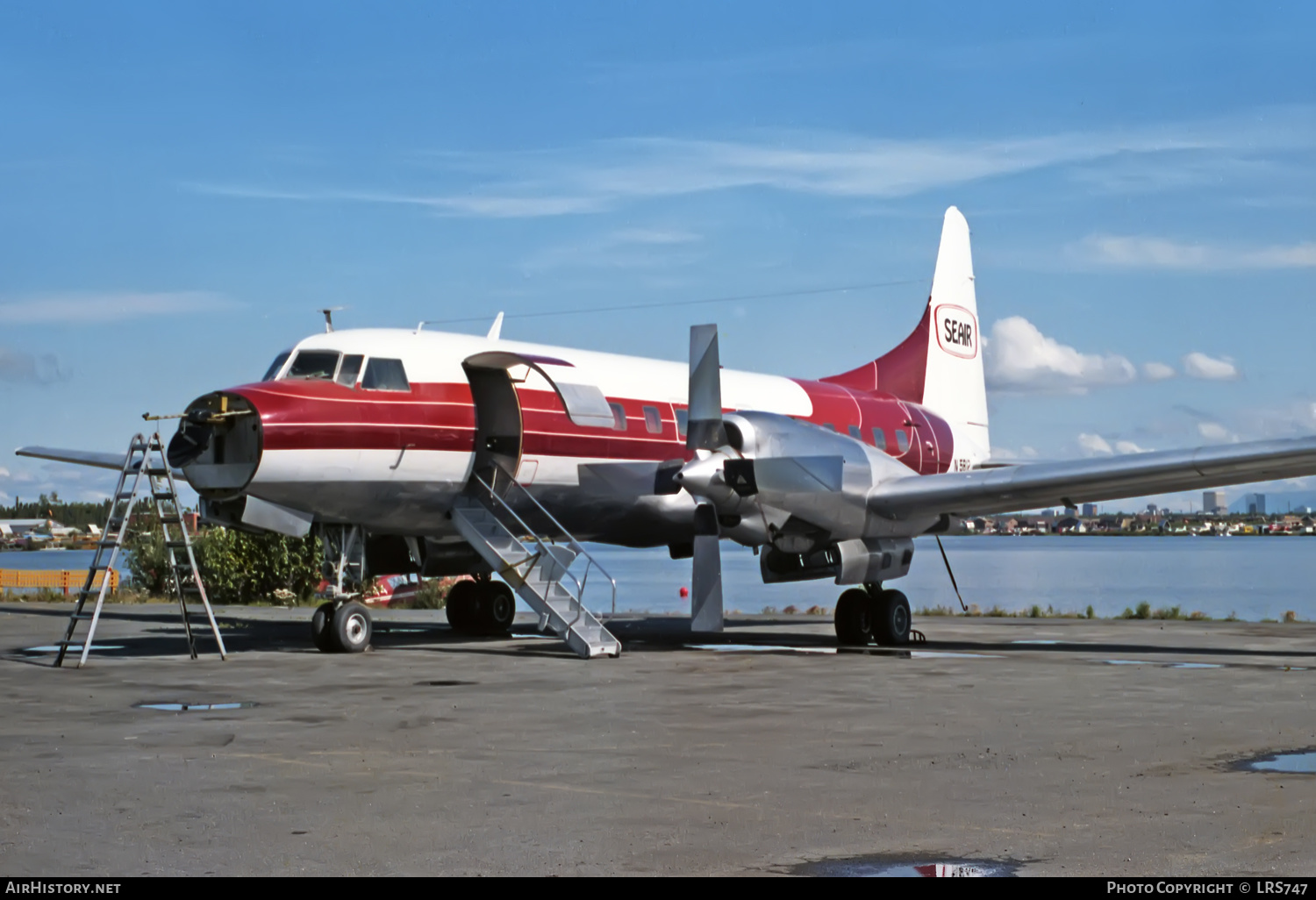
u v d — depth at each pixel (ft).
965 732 30.94
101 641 59.77
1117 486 53.11
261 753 28.07
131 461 49.03
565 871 18.53
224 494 49.55
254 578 102.17
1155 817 21.66
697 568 53.52
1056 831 20.74
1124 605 132.26
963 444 79.56
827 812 22.13
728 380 65.72
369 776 25.34
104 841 20.16
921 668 46.06
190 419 49.39
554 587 53.21
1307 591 171.73
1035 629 69.41
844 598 57.67
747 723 32.48
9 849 19.67
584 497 59.06
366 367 52.47
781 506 52.95
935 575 265.54
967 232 85.66
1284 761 26.84
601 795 23.59
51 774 25.57
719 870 18.57
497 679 42.63
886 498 54.80
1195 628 70.13
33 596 107.96
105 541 48.16
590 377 59.57
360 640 52.75
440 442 53.57
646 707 35.50
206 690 39.50
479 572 63.16
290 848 19.76
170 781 24.88
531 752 28.17
